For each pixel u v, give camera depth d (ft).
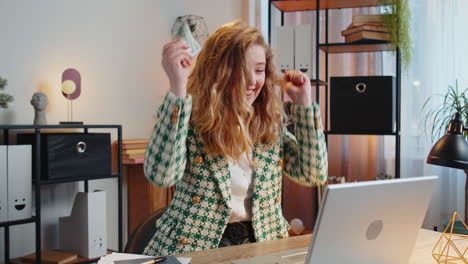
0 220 8.12
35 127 8.22
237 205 4.81
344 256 3.18
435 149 4.77
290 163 5.31
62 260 8.78
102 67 10.78
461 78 11.47
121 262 3.63
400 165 12.03
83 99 10.43
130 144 10.75
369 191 3.07
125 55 11.22
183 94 4.16
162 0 11.94
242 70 4.66
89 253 9.12
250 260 3.84
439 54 11.69
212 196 4.67
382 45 11.48
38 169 8.34
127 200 11.43
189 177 4.78
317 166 5.02
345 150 13.00
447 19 11.55
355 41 11.35
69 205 10.36
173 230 4.62
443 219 11.71
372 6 12.37
